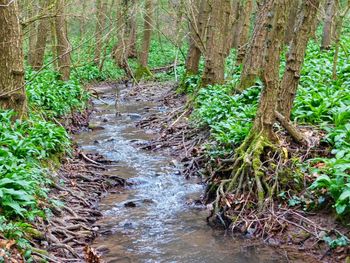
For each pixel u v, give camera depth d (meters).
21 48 5.70
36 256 3.28
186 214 4.61
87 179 5.48
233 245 3.89
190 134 7.10
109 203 4.94
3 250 3.03
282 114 5.30
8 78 5.62
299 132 5.01
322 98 5.81
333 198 3.87
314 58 9.53
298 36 5.16
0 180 3.74
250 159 4.57
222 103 6.99
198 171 5.79
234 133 5.46
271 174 4.45
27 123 5.66
